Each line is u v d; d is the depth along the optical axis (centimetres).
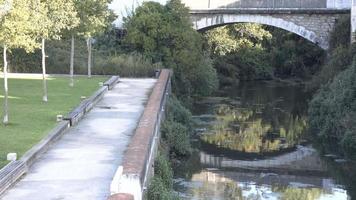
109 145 1825
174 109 3172
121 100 2834
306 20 4838
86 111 2441
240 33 6400
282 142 3183
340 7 4741
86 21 3162
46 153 1709
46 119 2139
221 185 2291
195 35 4484
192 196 2095
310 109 3638
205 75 4591
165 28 4331
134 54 4356
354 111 3064
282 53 6750
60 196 1316
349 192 2275
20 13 1942
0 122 2048
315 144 3142
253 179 2427
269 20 4916
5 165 1464
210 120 3781
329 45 4744
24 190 1356
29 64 4156
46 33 2542
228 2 4994
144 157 1427
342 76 3453
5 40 1961
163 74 3675
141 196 1303
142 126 1845
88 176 1477
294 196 2195
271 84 6134
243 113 4112
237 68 6353
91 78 3747
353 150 2938
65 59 4194
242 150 2962
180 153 2659
